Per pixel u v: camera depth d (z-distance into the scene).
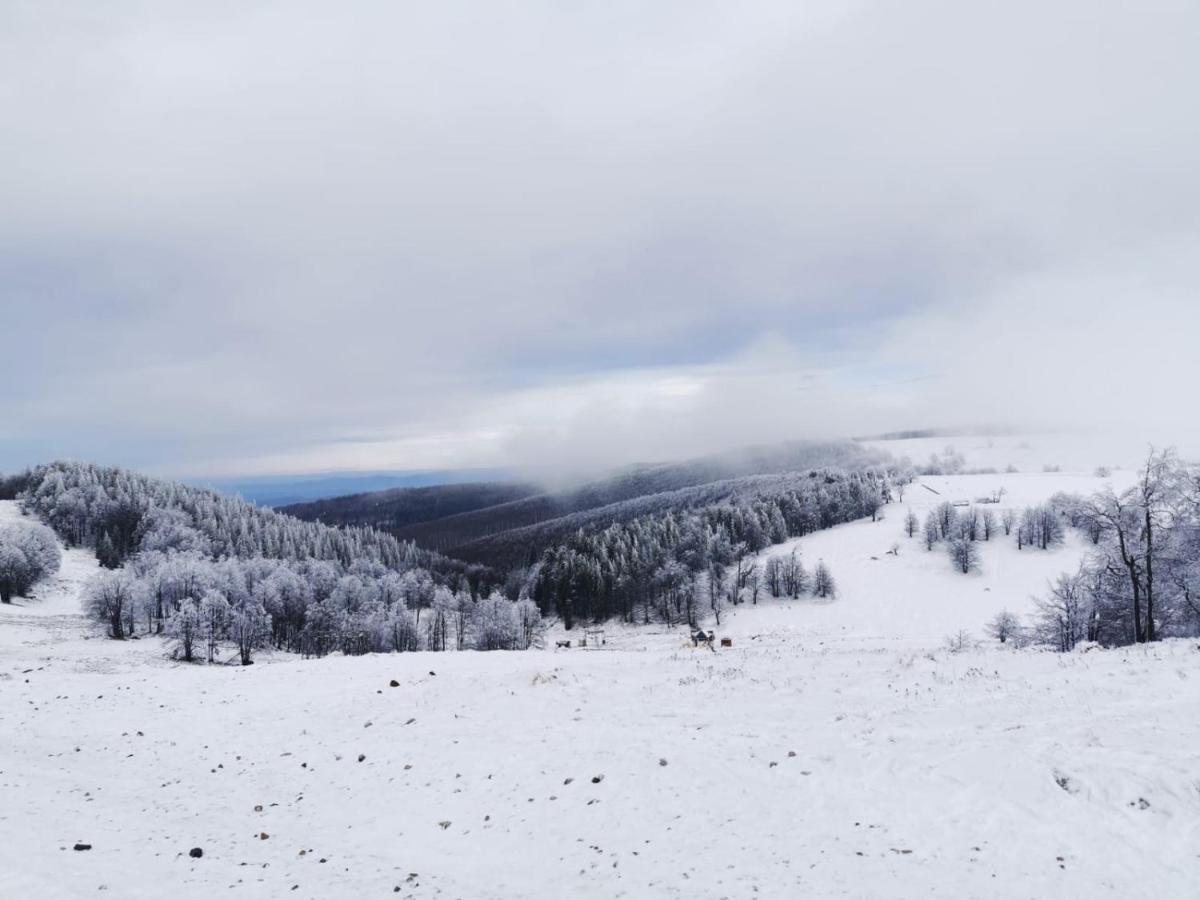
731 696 19.98
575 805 13.73
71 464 197.88
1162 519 34.41
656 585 144.00
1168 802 10.70
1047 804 11.23
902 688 18.84
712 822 12.31
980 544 153.88
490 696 22.89
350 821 14.30
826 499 193.88
